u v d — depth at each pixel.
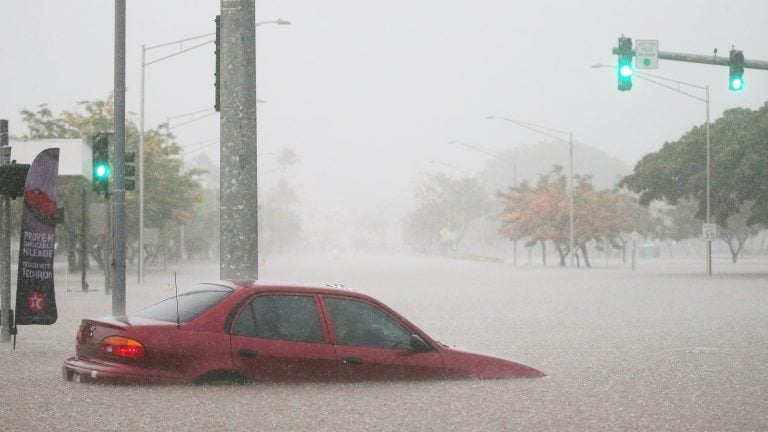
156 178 72.31
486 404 12.10
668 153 72.12
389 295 41.66
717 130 71.06
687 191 70.12
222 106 16.69
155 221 75.88
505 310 32.25
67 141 43.28
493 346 20.62
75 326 25.27
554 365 16.91
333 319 13.30
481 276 65.44
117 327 12.73
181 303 13.38
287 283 13.53
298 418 11.04
